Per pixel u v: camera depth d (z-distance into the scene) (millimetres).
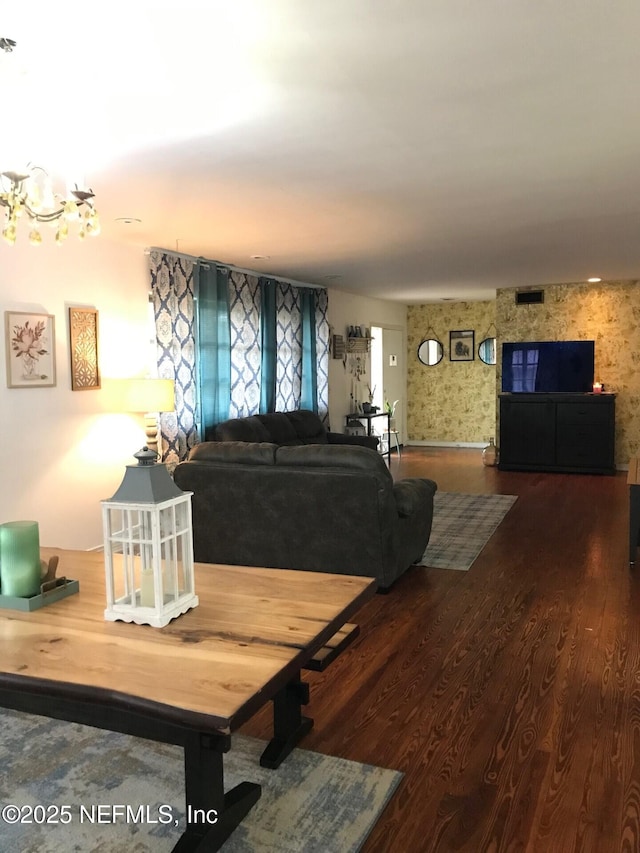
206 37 2051
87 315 4816
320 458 3941
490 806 2023
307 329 7949
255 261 6305
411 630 3414
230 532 4195
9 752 2316
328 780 2150
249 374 6879
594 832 1904
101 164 3275
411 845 1862
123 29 2006
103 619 1868
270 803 2035
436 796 2074
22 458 4332
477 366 10680
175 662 1590
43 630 1793
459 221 4664
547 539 5125
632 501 4371
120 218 4449
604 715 2547
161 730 1595
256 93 2480
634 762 2236
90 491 4898
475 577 4242
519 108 2658
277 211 4301
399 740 2395
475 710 2604
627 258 6324
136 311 5375
